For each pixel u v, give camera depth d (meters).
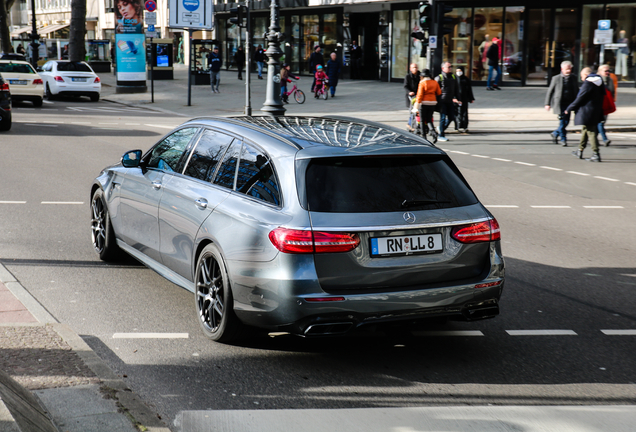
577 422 3.83
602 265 7.33
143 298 5.84
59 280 6.26
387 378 4.40
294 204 4.33
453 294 4.53
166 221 5.49
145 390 4.12
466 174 13.16
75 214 9.02
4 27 46.97
